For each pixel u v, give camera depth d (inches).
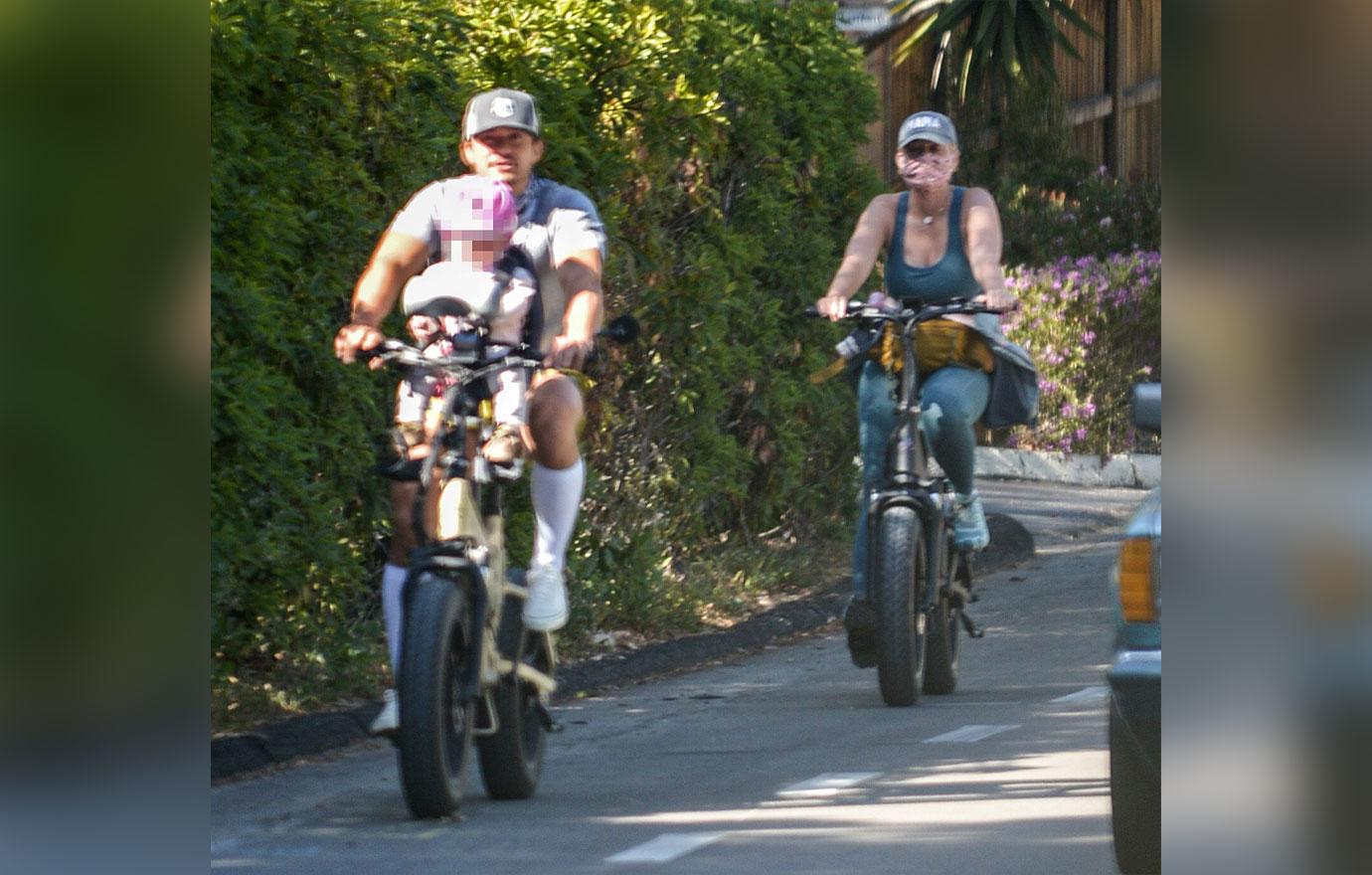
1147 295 2487.7
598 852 752.3
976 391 1128.8
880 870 713.0
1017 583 1689.2
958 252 1140.5
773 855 741.3
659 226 1449.3
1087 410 2449.6
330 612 1114.7
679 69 1421.0
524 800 866.1
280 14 1014.4
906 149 1141.1
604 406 1400.1
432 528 808.3
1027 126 2923.2
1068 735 992.9
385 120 1134.4
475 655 801.6
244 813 842.8
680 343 1473.9
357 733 1035.3
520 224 864.3
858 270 1145.4
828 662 1323.8
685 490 1491.1
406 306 811.4
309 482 1085.1
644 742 1031.6
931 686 1154.0
